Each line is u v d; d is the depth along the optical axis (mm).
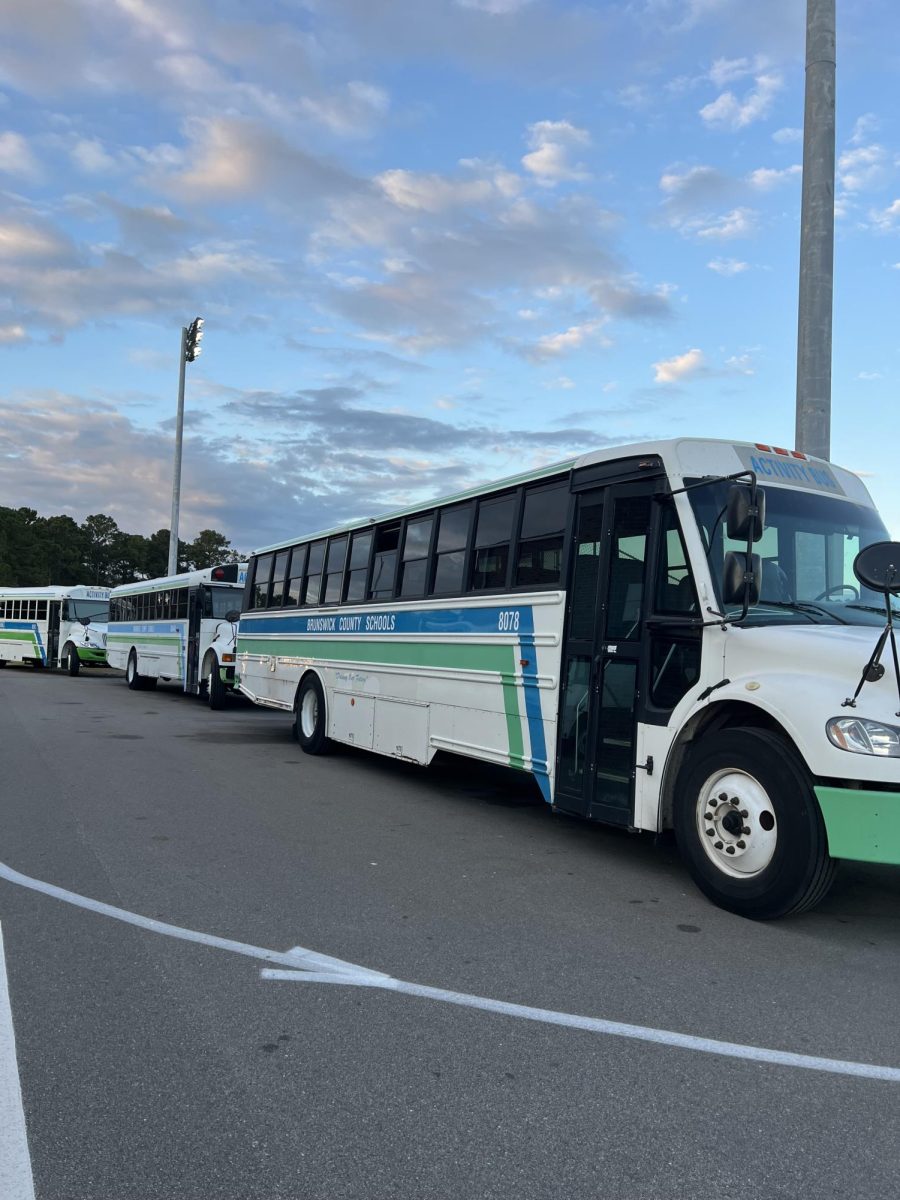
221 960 4488
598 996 4168
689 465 6242
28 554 80188
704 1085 3363
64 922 5008
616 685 6480
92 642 29047
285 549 13570
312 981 4254
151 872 6016
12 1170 2764
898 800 4691
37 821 7438
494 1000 4090
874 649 5016
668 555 6203
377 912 5312
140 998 4027
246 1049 3564
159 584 22297
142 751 11641
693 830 5668
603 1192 2697
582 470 7074
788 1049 3682
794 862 5035
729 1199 2674
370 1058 3510
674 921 5324
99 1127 3008
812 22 9344
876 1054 3660
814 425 9180
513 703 7695
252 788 9297
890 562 4855
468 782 10383
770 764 5172
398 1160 2838
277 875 6035
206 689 18984
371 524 10789
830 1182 2773
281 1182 2719
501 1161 2842
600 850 7133
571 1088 3312
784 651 5324
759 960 4703
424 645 9273
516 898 5703
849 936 5148
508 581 7945
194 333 30094
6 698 18812
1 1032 3688
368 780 10156
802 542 6266
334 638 11484
